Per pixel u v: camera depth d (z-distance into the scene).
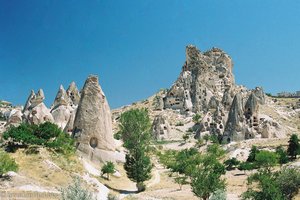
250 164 88.44
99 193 62.19
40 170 61.75
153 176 89.38
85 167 73.56
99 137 82.81
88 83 86.12
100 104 85.06
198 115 173.25
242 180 77.94
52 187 57.00
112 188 69.88
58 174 61.94
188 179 84.25
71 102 145.50
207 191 57.12
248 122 138.25
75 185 33.88
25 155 65.38
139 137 76.31
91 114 83.94
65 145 72.88
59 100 119.81
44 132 73.25
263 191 51.84
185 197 64.31
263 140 116.62
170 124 174.62
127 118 78.25
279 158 89.56
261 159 83.94
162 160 103.75
